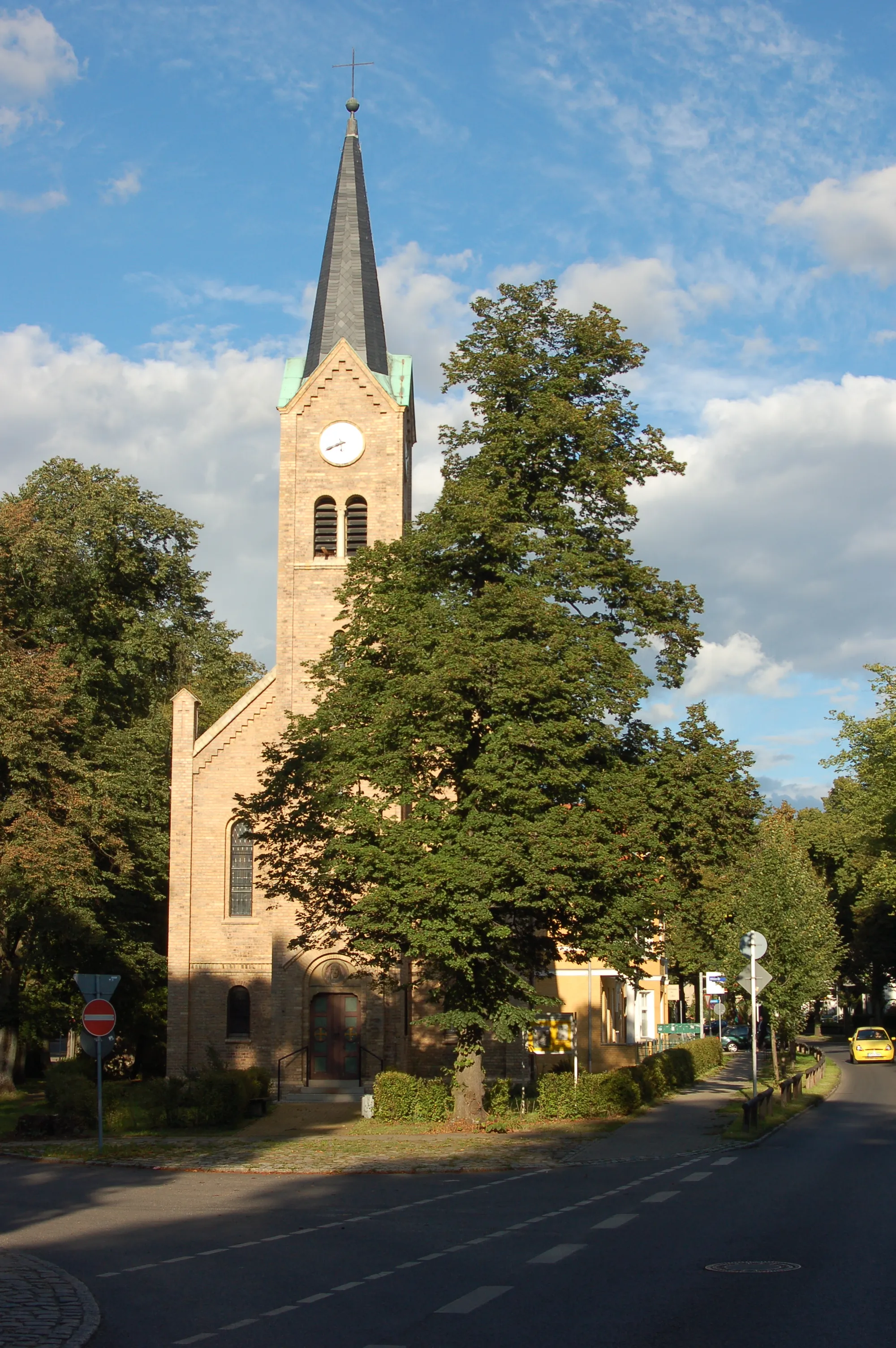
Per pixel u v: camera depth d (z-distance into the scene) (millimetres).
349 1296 13164
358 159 49781
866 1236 15836
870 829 65062
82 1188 22906
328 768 31109
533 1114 33781
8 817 37531
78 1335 11539
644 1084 36969
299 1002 42125
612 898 30469
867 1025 106625
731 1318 11602
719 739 31922
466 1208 19484
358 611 32219
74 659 51844
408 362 47594
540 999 32062
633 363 33844
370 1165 25156
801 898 43562
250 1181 23656
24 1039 51656
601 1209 18828
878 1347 10445
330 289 47906
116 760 48312
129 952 48781
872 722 59938
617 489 31750
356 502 45688
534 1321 11727
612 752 31078
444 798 30734
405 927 28609
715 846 32375
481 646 28688
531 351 33719
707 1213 18078
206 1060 43438
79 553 53531
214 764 45000
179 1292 13602
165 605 57625
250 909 44531
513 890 29109
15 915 40156
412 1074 43375
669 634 32656
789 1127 31375
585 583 30469
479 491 30781
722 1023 70625
